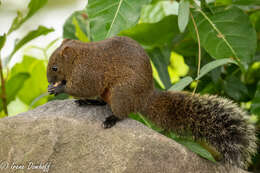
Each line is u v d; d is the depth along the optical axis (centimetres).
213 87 920
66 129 593
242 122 616
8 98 923
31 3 789
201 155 586
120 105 615
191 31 776
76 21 987
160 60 904
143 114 651
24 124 596
